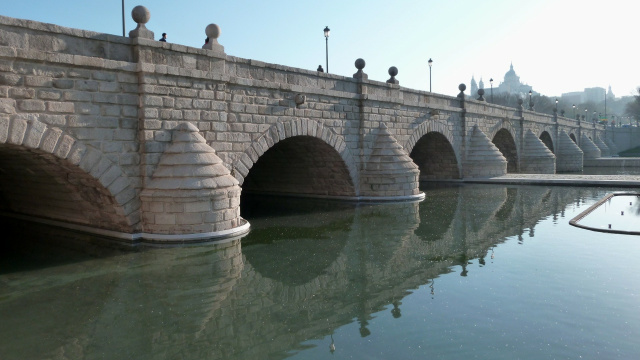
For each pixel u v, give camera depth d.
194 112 17.00
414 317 9.67
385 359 7.91
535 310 9.88
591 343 8.34
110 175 15.02
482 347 8.24
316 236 17.44
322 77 22.98
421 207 23.91
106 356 8.27
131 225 15.76
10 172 18.17
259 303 10.79
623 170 57.88
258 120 19.53
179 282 12.17
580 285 11.39
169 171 15.71
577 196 27.50
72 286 11.82
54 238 17.00
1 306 10.53
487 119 40.66
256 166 29.98
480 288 11.34
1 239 16.95
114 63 14.80
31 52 12.98
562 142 59.34
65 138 13.87
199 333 9.23
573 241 15.95
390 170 25.80
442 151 36.72
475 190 31.55
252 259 14.30
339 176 26.09
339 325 9.43
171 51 16.25
